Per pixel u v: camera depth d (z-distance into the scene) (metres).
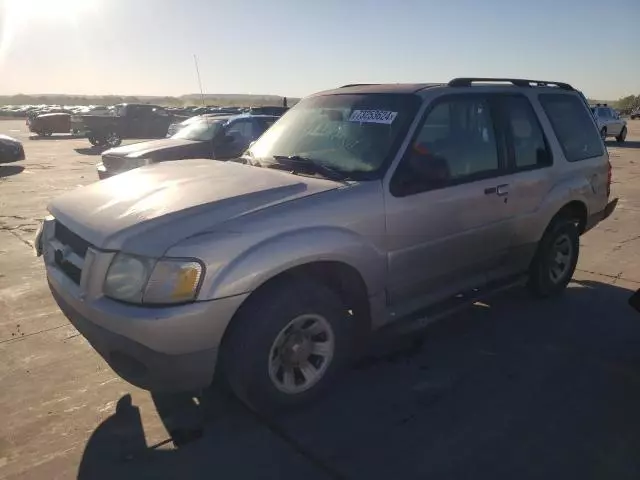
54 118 30.41
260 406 3.06
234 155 9.40
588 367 3.78
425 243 3.63
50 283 3.28
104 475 2.68
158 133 25.69
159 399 3.35
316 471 2.72
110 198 3.25
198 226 2.80
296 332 3.08
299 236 2.94
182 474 2.69
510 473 2.71
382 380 3.58
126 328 2.66
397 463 2.78
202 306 2.67
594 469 2.74
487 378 3.62
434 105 3.76
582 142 5.11
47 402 3.32
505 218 4.21
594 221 5.29
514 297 5.10
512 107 4.40
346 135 3.81
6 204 9.61
